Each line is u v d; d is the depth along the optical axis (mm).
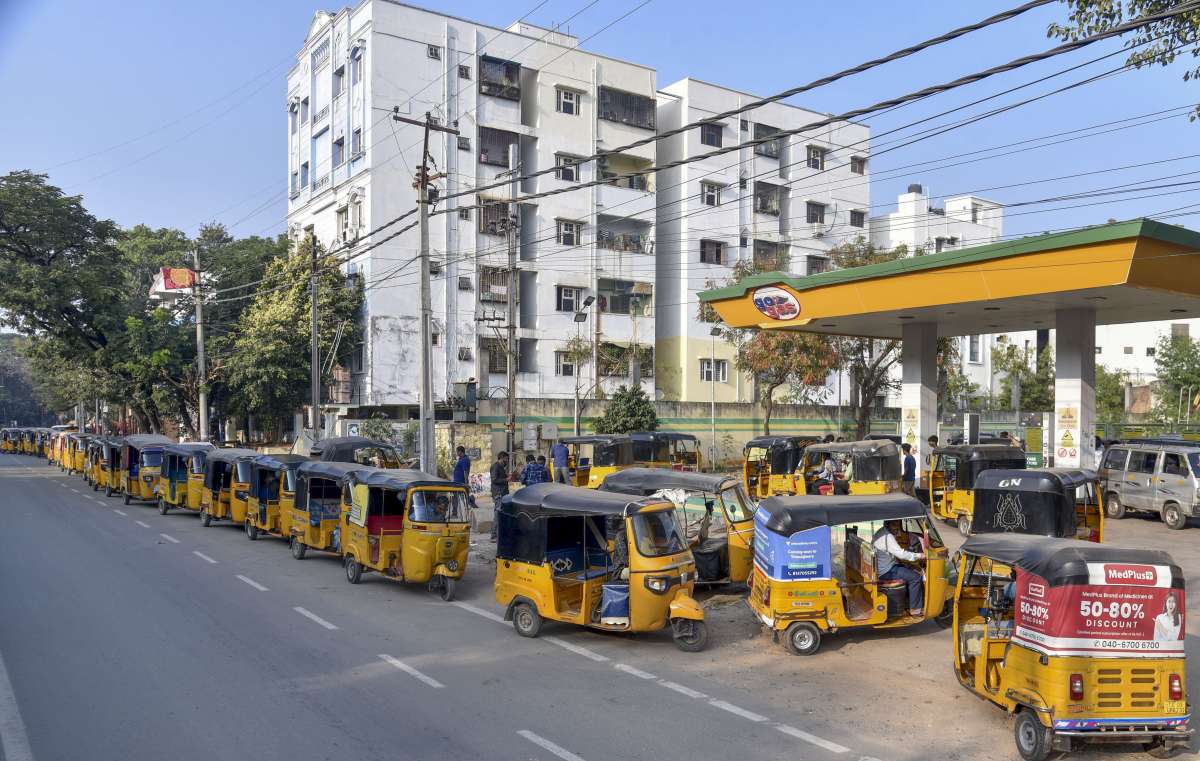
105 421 71688
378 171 39125
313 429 31891
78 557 18172
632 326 45188
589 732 8445
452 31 40750
